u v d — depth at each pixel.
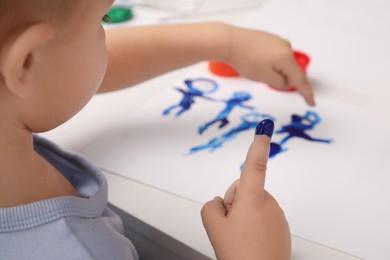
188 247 0.34
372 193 0.37
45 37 0.24
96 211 0.33
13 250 0.28
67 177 0.38
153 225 0.36
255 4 0.76
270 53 0.50
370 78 0.54
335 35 0.63
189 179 0.40
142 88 0.54
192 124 0.47
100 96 0.53
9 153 0.29
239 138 0.45
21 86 0.25
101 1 0.28
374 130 0.45
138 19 0.70
